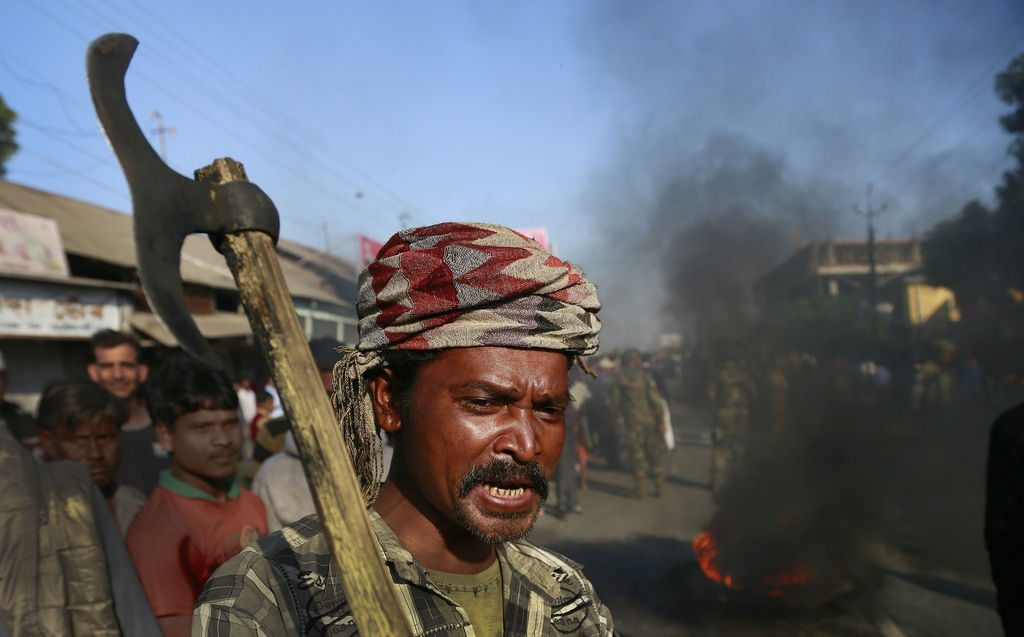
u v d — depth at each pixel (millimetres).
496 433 861
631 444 8023
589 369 999
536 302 857
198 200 669
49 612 1446
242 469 4664
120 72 652
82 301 8906
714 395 7816
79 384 2273
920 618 4137
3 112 11781
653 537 6113
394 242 917
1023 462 1946
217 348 12930
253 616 805
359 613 647
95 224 11961
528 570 1045
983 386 12680
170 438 1986
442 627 880
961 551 5453
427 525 943
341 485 668
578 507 7281
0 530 1407
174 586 1787
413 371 898
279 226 722
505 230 905
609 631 1098
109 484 2398
